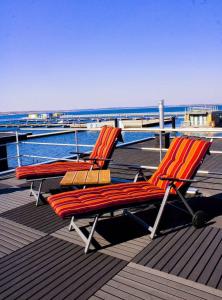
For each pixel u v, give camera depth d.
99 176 3.61
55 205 2.62
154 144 10.08
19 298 2.03
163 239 2.79
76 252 2.62
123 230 3.02
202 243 2.67
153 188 3.15
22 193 4.54
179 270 2.26
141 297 1.98
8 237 2.99
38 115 93.88
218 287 2.04
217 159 7.02
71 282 2.18
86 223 3.24
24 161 14.09
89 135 27.16
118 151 8.88
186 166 3.15
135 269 2.31
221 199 3.89
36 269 2.38
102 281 2.18
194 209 3.54
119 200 2.68
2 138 8.24
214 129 3.69
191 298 1.94
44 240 2.89
